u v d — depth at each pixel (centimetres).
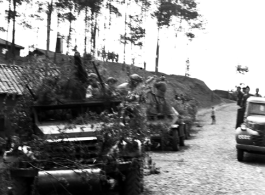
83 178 564
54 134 623
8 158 605
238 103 2038
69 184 570
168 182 818
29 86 718
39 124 680
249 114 1200
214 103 5350
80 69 707
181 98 1772
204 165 1043
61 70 712
